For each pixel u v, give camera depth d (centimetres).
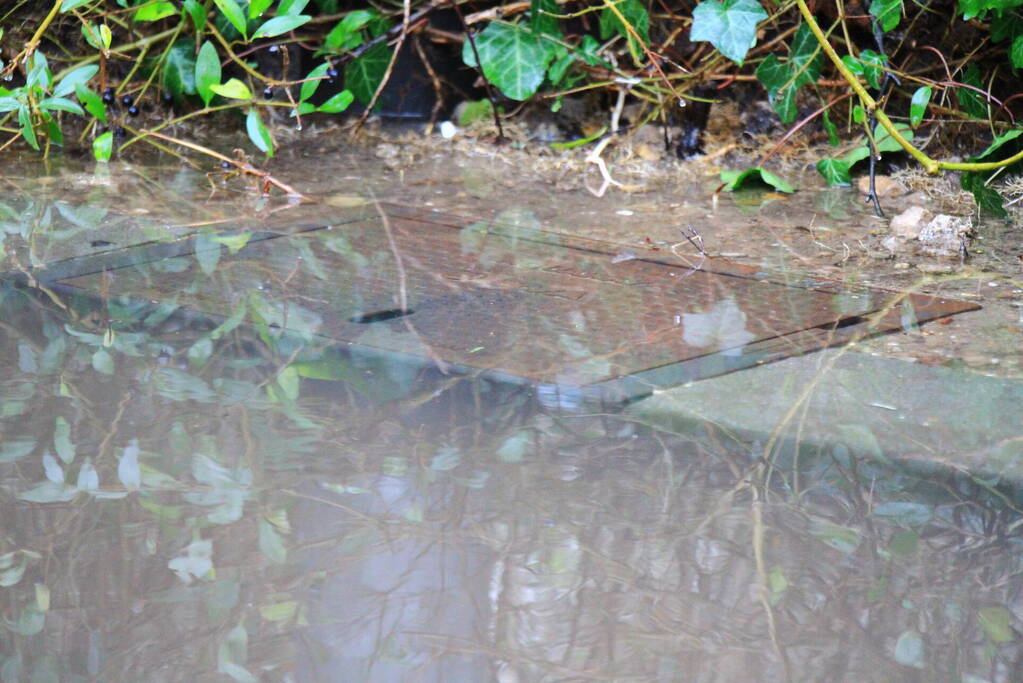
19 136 393
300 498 132
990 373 181
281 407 160
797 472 142
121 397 162
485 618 108
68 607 108
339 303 212
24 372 171
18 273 228
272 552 119
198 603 109
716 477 140
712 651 102
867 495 136
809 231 286
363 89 429
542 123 436
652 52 394
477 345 189
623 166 379
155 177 342
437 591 112
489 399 165
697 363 182
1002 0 325
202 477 137
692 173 369
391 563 117
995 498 136
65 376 170
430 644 103
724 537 124
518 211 305
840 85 381
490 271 239
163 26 429
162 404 160
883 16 349
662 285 231
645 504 132
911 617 109
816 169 373
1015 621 108
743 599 112
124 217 284
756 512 131
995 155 340
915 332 202
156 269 234
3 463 140
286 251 252
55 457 142
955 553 122
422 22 415
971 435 155
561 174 364
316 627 106
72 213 287
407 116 467
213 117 441
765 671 100
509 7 407
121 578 114
